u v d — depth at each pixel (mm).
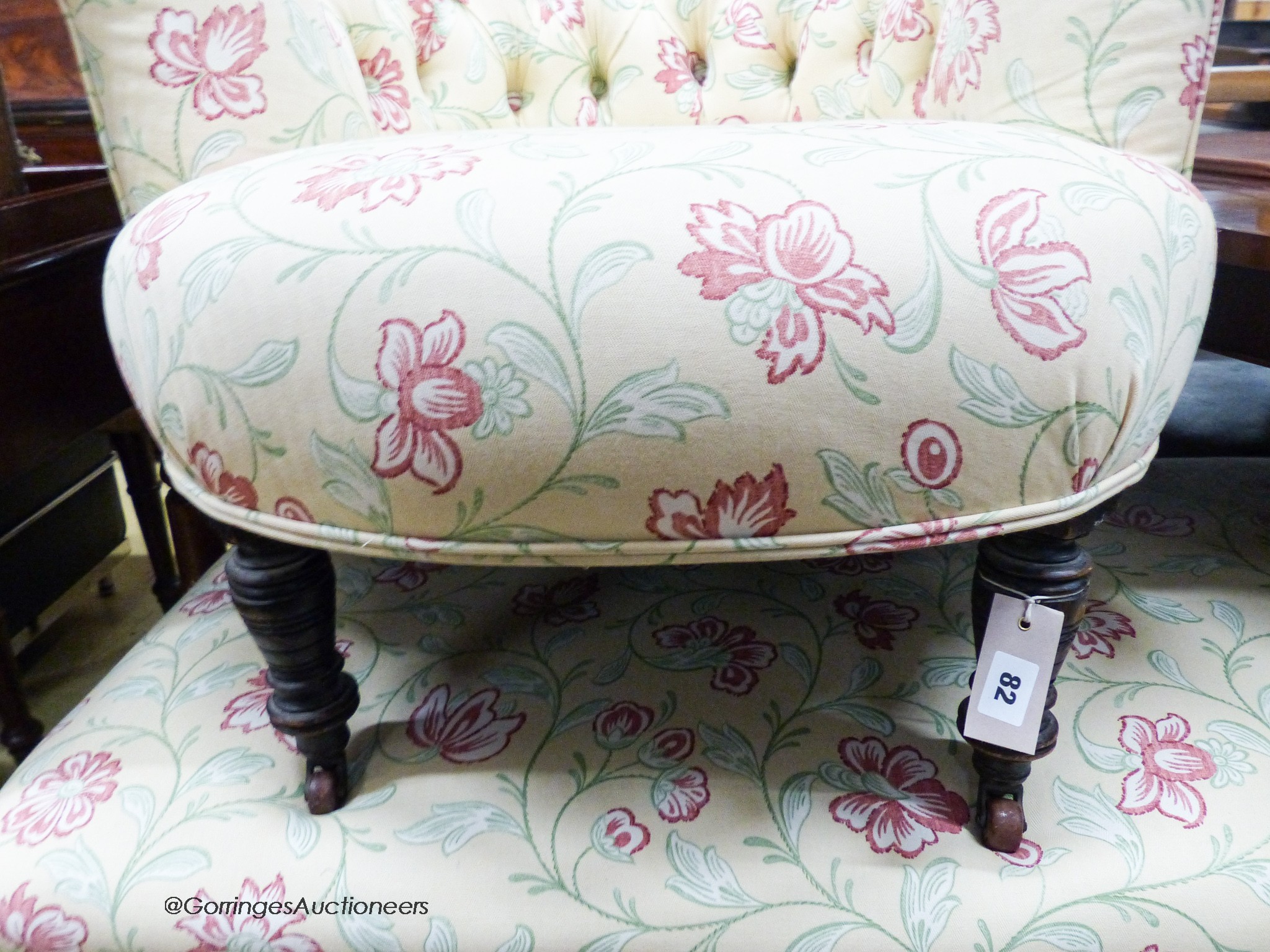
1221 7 361
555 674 538
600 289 272
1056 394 285
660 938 388
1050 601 339
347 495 302
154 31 389
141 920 406
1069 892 394
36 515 861
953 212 284
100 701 528
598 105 713
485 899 401
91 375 674
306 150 366
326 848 422
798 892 398
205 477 327
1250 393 974
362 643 576
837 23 637
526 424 278
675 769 461
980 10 417
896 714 494
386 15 602
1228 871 400
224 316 294
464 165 308
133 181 403
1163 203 320
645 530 297
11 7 1115
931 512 298
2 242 598
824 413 276
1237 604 582
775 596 614
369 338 280
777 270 271
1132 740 471
